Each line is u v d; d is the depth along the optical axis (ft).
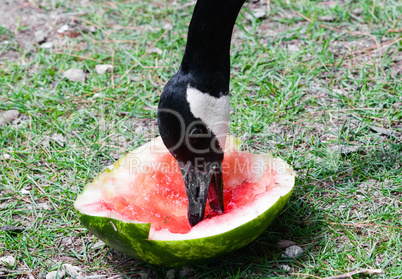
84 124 15.78
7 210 12.63
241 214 9.75
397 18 19.83
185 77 9.62
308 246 11.07
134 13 21.88
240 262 10.79
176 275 10.57
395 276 10.14
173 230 10.33
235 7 9.25
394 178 12.90
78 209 9.99
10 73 18.28
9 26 21.22
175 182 11.68
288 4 21.47
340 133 14.55
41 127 15.62
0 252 11.46
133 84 17.48
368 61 17.84
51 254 11.39
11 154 14.56
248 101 16.25
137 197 11.35
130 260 11.05
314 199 12.43
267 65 17.95
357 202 12.26
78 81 17.84
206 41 9.27
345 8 20.83
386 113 15.23
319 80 17.06
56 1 22.75
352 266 10.47
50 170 13.97
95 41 20.10
